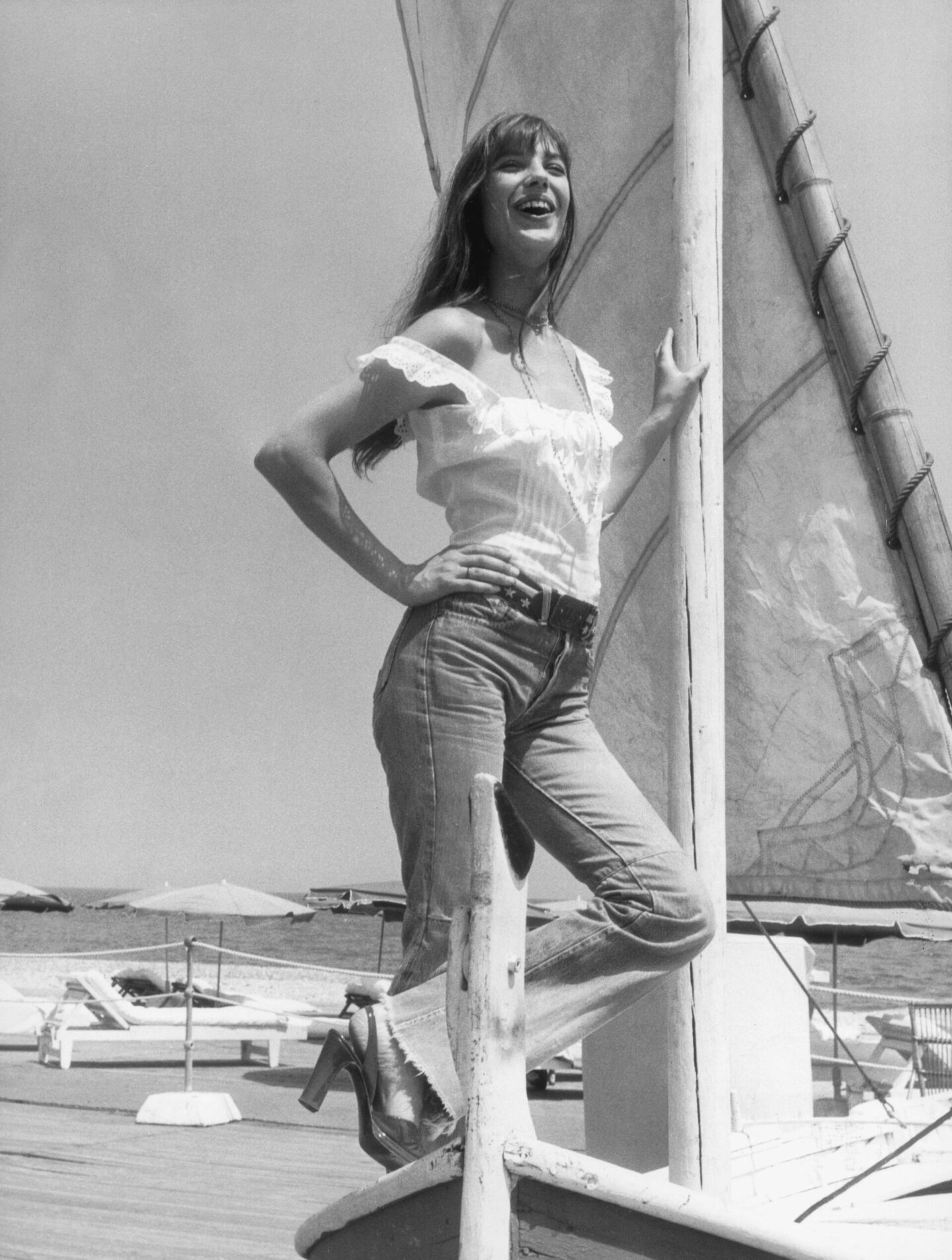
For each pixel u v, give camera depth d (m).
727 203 3.61
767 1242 1.67
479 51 3.97
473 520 2.26
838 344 3.42
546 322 2.50
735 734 3.51
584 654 2.23
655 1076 4.31
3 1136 6.58
